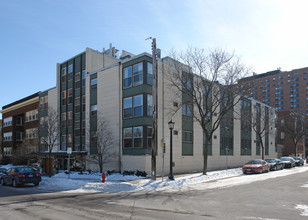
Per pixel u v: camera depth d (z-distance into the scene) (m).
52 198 12.31
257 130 39.53
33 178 17.83
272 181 18.20
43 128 29.14
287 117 62.91
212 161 31.34
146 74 24.27
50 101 36.31
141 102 24.22
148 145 23.73
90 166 28.48
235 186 15.70
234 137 36.56
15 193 14.45
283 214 8.38
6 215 8.65
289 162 33.69
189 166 27.61
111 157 26.17
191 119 28.56
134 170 23.95
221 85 23.69
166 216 8.16
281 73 115.31
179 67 24.52
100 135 26.22
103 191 14.83
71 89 33.22
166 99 25.94
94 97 29.25
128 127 25.09
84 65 31.59
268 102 117.12
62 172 28.14
